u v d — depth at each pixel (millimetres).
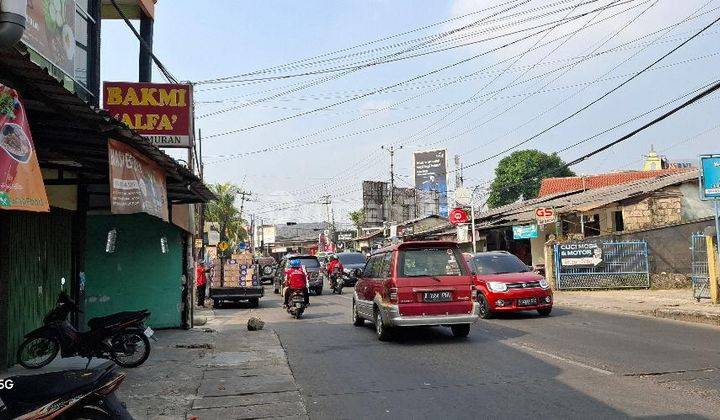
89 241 15016
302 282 18188
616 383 7395
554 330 12602
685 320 13867
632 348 9969
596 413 6078
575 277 22828
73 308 9562
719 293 15852
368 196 63281
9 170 4965
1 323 8445
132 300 15180
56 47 9562
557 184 45188
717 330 11969
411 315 11555
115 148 7652
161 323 15312
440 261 11961
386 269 12305
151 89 13734
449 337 12305
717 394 6703
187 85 13922
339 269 30312
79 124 6852
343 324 15852
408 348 11023
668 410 6102
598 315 15398
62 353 9398
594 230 29141
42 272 10352
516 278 15352
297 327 15453
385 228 54656
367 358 10102
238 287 23938
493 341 11422
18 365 9117
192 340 13102
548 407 6367
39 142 7852
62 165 9609
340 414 6480
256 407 6938
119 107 13547
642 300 18016
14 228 9281
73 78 10359
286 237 104375
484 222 34000
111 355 9562
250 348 11750
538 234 28266
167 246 15531
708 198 15609
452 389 7426
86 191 10914
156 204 9625
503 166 65250
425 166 57188
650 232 23047
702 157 15680
